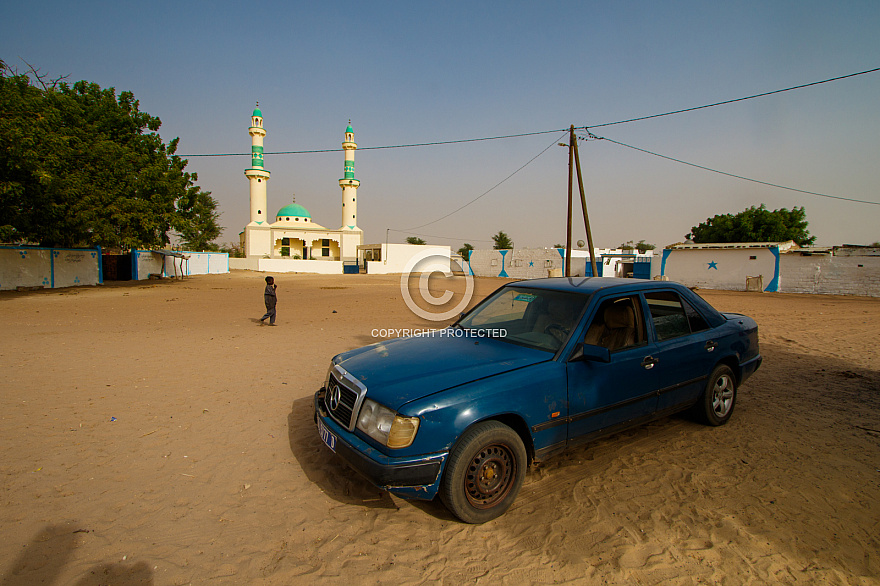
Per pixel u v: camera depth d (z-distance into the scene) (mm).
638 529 2984
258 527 2977
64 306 15953
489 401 2973
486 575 2553
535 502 3314
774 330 11258
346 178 65812
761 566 2637
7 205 17312
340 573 2557
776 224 37656
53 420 4738
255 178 59844
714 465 3875
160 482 3520
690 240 44250
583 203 20547
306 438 4391
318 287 27906
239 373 6773
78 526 2930
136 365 7188
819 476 3695
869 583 2506
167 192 25266
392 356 3633
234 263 54688
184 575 2510
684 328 4352
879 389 6109
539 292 4234
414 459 2770
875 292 23859
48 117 18797
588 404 3463
